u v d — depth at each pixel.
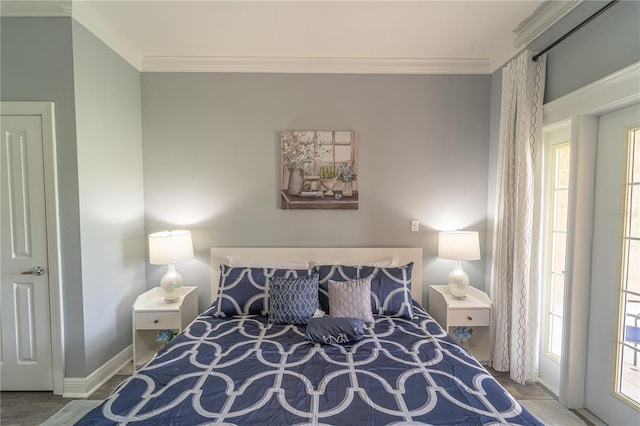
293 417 1.12
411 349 1.66
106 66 2.26
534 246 2.13
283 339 1.79
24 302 2.04
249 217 2.73
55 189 2.00
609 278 1.75
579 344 1.88
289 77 2.68
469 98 2.70
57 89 1.98
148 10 2.00
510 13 2.00
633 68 1.45
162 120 2.69
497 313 2.34
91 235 2.12
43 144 1.98
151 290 2.57
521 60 2.15
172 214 2.72
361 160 2.72
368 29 2.20
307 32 2.25
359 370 1.44
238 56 2.61
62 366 2.04
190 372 1.42
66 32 1.96
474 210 2.72
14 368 2.05
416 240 2.74
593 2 1.70
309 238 2.74
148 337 2.53
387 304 2.18
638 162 1.61
